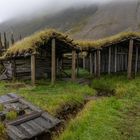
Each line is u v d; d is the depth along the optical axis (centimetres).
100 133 1005
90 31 10256
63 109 1345
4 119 1041
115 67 2612
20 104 1210
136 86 1842
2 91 1631
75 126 1076
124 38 2252
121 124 1117
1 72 2480
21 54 1930
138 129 1064
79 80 2233
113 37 2378
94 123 1098
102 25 10619
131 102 1467
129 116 1232
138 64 2641
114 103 1431
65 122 1195
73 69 2091
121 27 9750
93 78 2347
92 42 2380
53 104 1353
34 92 1636
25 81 2105
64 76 2477
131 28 9231
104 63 2647
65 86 1873
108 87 1925
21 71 2275
